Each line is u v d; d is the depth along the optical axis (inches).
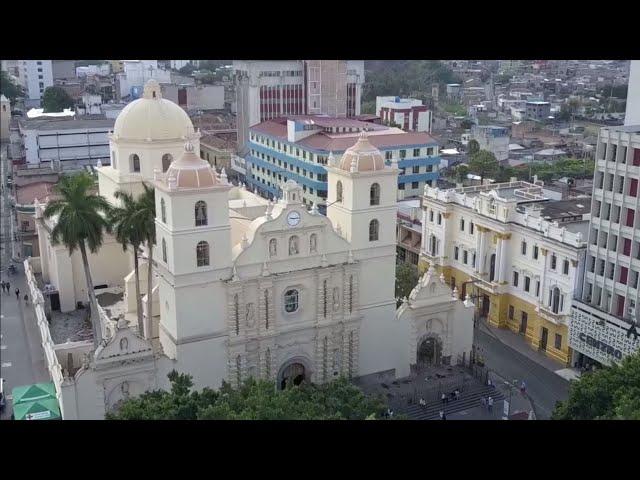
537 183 4195.4
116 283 3422.7
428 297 2942.9
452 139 7583.7
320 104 6673.2
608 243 2888.8
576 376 3002.0
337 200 2795.3
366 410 1971.0
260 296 2578.7
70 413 2320.4
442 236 3811.5
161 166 3307.1
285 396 1918.1
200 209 2422.5
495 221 3427.7
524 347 3299.7
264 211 3097.9
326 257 2682.1
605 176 2869.1
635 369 2054.6
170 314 2508.6
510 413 2679.6
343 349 2805.1
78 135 5915.4
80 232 2628.0
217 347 2544.3
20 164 5802.2
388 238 2810.0
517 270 3393.2
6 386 2883.9
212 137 6929.1
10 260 4436.5
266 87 6451.8
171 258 2417.6
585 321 2957.7
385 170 2731.3
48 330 2918.3
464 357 3078.2
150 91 3341.5
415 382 2901.1
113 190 3297.2
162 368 2449.6
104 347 2340.1
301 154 5191.9
